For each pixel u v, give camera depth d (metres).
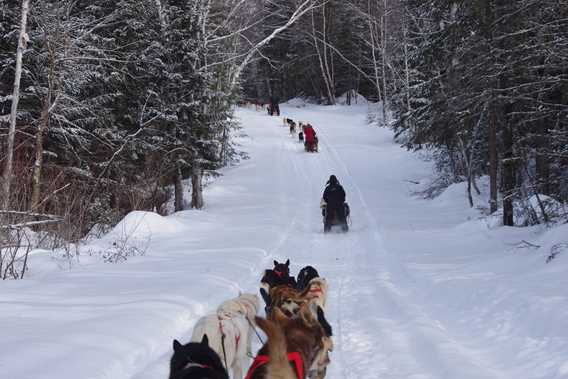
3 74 17.25
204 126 22.53
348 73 68.94
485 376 5.43
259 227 17.45
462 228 15.53
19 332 6.48
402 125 32.22
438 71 18.84
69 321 7.09
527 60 13.34
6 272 10.43
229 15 26.94
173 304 8.08
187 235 16.20
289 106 71.25
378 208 21.59
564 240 9.92
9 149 13.89
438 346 6.41
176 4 22.25
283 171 31.72
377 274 11.10
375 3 55.00
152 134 21.17
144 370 5.80
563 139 13.03
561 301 6.94
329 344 5.85
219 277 10.27
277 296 6.07
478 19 15.00
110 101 20.92
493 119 15.90
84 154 19.53
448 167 27.00
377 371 6.04
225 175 30.88
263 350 4.52
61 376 5.21
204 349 4.63
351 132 46.41
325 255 13.60
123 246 13.31
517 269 9.55
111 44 19.86
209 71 25.08
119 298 8.43
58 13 15.69
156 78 21.56
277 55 72.12
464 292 8.57
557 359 5.59
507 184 15.38
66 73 16.83
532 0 12.38
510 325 6.86
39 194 14.59
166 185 23.95
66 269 11.09
